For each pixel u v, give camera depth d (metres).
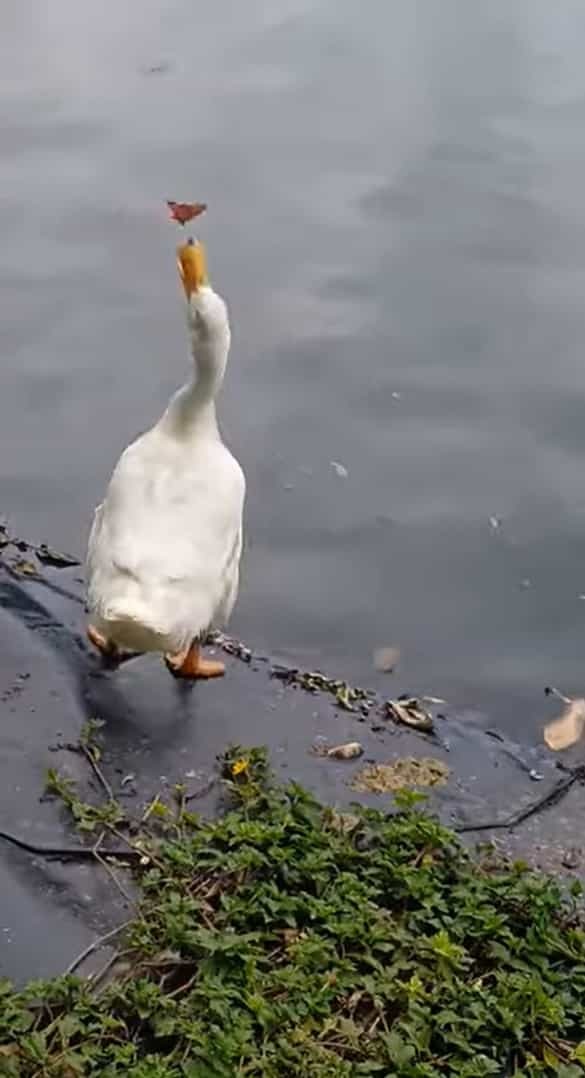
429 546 3.18
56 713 2.53
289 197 4.47
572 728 2.74
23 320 3.81
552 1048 1.93
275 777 2.45
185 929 2.01
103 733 2.50
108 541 2.47
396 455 3.41
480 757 2.61
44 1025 1.91
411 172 4.63
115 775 2.41
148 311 3.88
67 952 2.06
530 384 3.64
